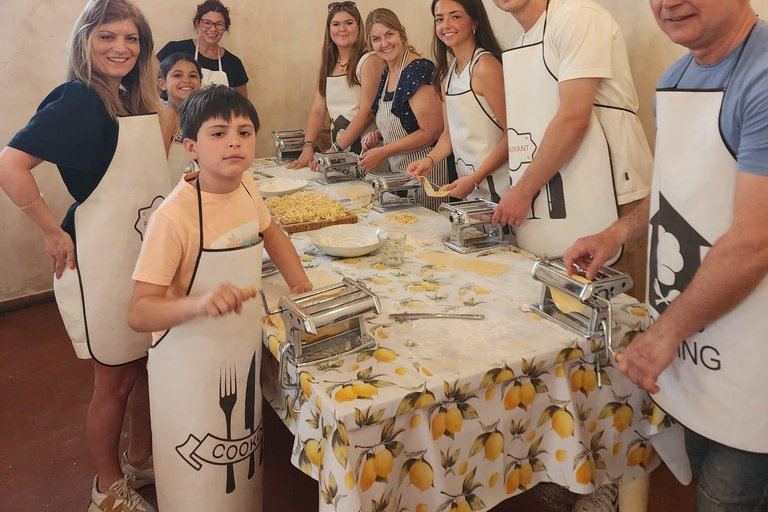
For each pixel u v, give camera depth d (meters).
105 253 1.80
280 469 2.35
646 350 1.23
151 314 1.29
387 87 3.15
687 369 1.28
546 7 1.97
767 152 1.06
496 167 2.40
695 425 1.28
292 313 1.33
